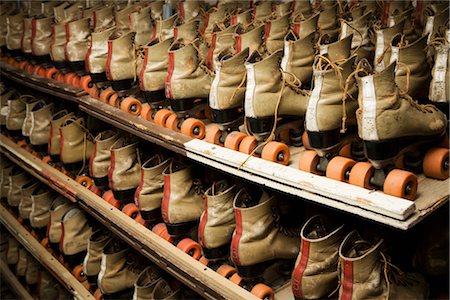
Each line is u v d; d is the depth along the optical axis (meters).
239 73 1.36
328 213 1.41
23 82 2.59
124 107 1.83
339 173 1.10
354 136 1.20
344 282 1.14
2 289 3.16
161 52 1.61
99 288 2.07
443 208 1.33
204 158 1.41
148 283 1.93
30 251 2.69
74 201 2.25
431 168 1.11
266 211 1.37
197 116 1.67
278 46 1.47
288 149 1.27
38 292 2.71
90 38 2.03
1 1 3.31
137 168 1.95
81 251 2.33
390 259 1.21
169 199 1.64
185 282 1.60
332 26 1.52
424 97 1.24
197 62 1.53
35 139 2.50
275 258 1.42
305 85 1.34
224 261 1.58
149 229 1.86
